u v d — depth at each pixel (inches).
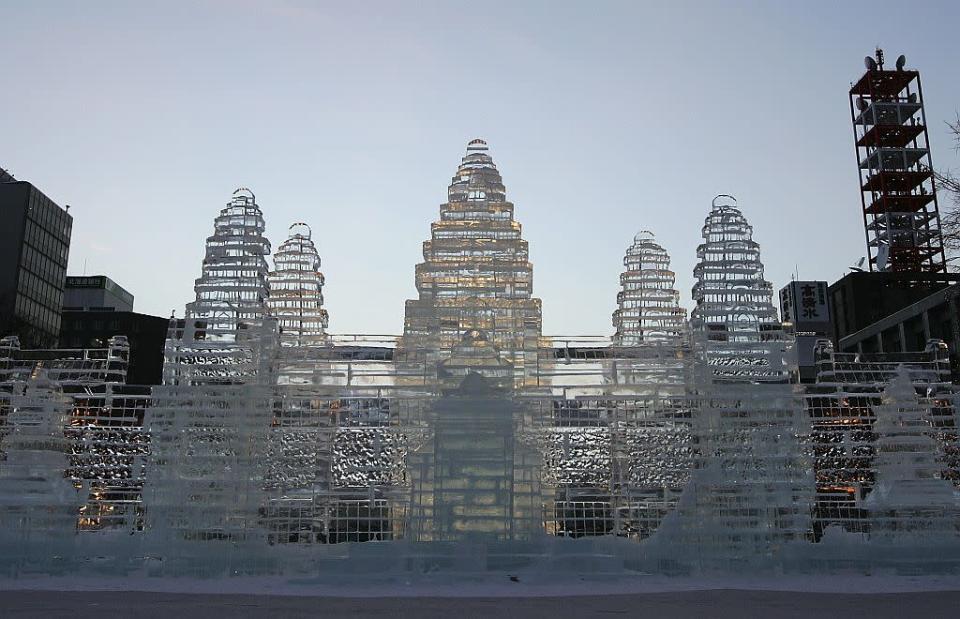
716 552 1171.3
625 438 1280.8
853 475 1314.0
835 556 1167.6
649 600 885.8
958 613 751.7
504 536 1175.0
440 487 1194.0
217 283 1296.8
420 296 1385.3
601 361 1322.6
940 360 1325.0
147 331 4879.4
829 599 886.4
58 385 1280.8
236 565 1151.6
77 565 1154.7
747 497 1198.9
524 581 1080.8
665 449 1273.4
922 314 3878.0
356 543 1141.7
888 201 4827.8
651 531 1232.2
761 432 1232.2
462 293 1386.6
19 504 1170.0
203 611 768.3
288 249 1595.7
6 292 3472.0
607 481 1268.5
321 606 826.2
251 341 1272.1
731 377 1264.8
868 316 4638.3
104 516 1205.1
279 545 1218.0
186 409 1223.5
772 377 1263.5
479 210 1434.5
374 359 1352.1
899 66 5049.2
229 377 1251.2
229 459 1206.9
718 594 943.7
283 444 1289.4
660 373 1320.1
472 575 1087.6
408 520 1185.4
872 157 4977.9
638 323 1584.6
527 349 1317.7
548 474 1272.1
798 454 1226.0
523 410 1225.4
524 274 1405.0
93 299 5615.2
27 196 3858.3
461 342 1286.9
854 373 1332.4
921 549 1163.9
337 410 1291.8
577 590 1001.5
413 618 716.7
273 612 764.0
